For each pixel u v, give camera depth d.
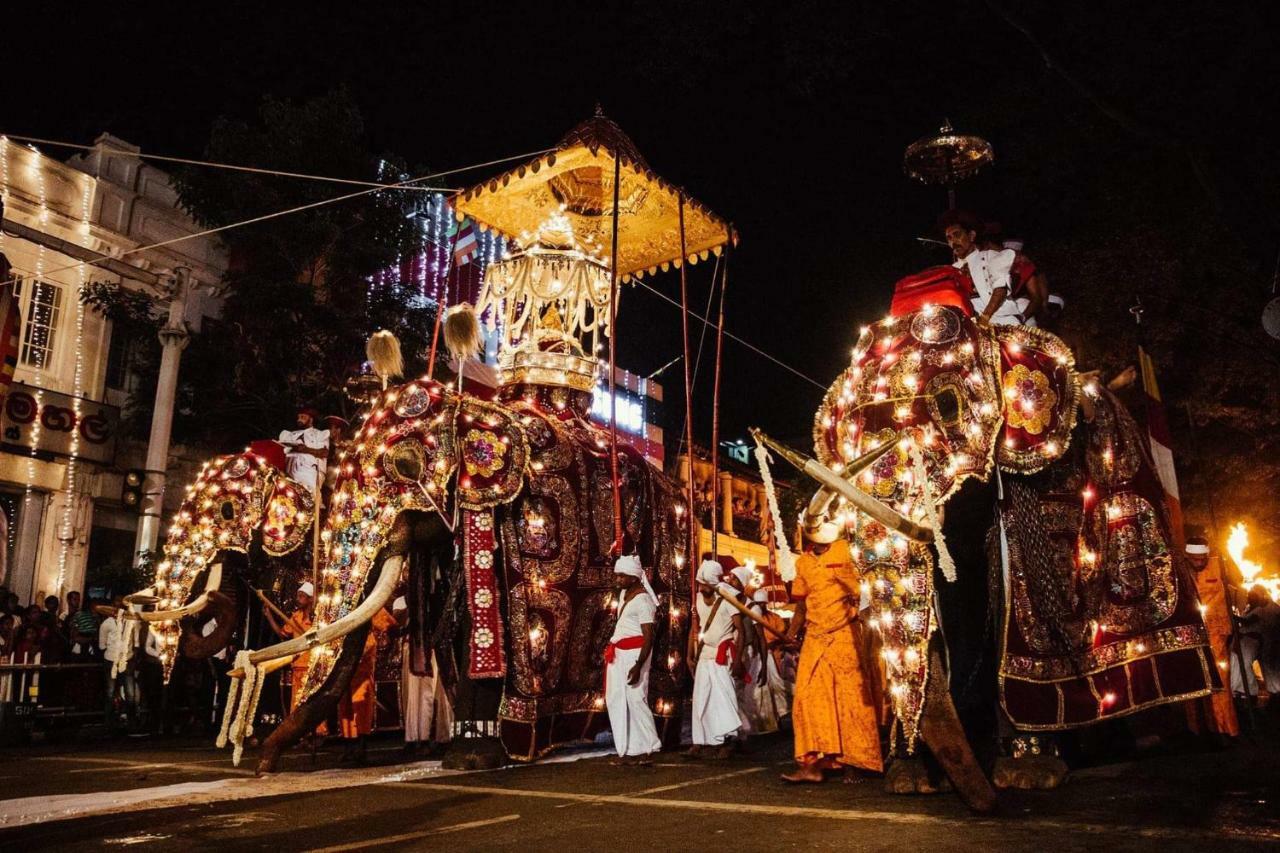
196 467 17.97
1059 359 6.07
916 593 5.39
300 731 7.05
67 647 12.59
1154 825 4.43
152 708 11.71
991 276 6.60
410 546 7.47
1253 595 12.59
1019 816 4.77
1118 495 6.66
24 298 16.00
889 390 5.78
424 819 5.21
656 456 24.02
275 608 9.18
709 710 8.11
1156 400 8.34
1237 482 17.66
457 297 18.22
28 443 15.34
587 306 9.91
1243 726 9.60
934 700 5.16
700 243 10.80
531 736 7.70
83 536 16.27
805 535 6.42
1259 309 15.59
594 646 8.40
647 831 4.72
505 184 9.39
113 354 17.30
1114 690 6.23
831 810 5.17
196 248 18.25
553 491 8.23
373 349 8.76
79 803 5.77
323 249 16.41
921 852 4.05
